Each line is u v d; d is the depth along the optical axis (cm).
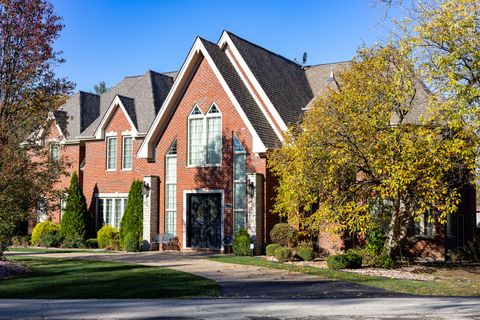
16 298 1457
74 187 3319
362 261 2244
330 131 2016
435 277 2028
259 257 2464
